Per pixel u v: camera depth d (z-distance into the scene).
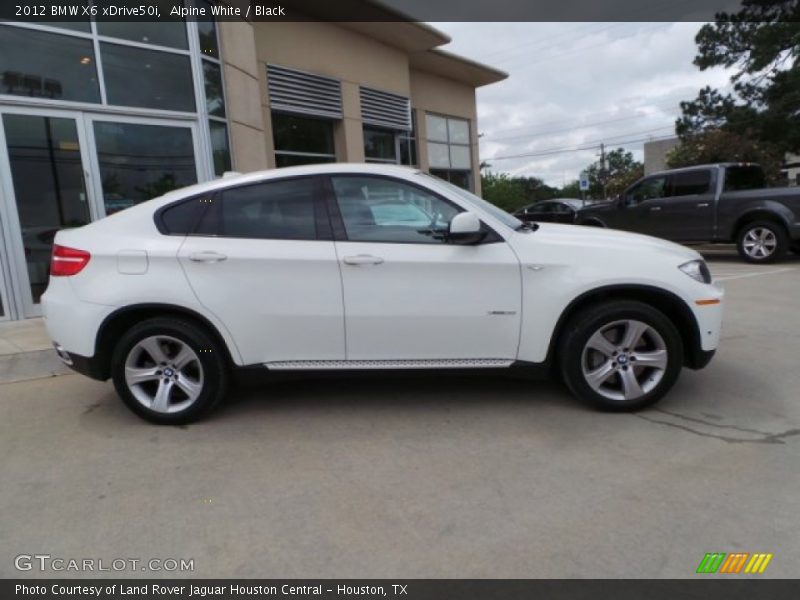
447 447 3.58
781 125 25.30
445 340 3.92
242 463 3.46
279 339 3.92
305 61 13.34
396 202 3.97
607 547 2.55
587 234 4.12
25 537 2.76
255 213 3.97
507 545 2.59
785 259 11.34
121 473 3.38
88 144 7.88
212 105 9.41
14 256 7.33
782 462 3.23
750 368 4.86
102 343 3.97
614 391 3.99
